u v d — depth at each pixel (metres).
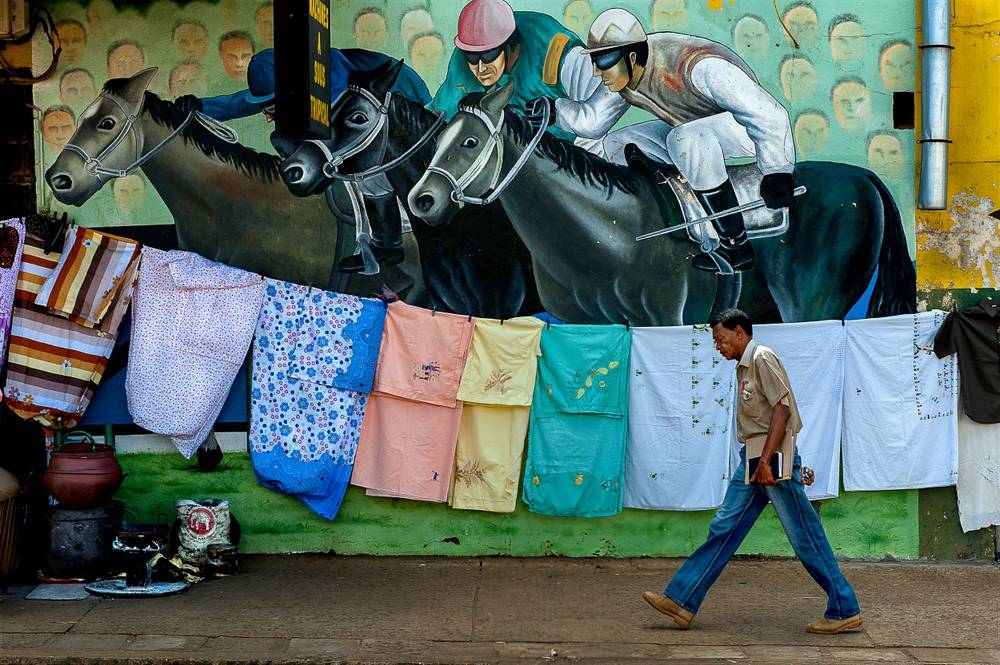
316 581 6.87
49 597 6.50
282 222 7.41
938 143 7.16
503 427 7.27
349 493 7.40
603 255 7.35
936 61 7.14
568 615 6.23
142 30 7.39
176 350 7.19
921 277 7.38
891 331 7.31
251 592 6.63
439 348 7.24
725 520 5.97
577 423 7.21
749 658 5.57
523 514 7.37
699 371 7.25
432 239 7.37
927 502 7.42
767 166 7.33
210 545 6.94
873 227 7.35
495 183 7.35
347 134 7.37
